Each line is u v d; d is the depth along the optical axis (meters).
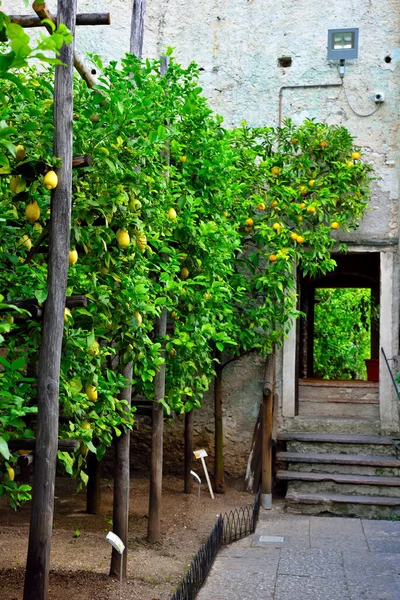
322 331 15.80
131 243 4.47
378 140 9.19
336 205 9.04
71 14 3.61
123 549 4.55
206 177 6.40
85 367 4.10
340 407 10.01
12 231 3.90
